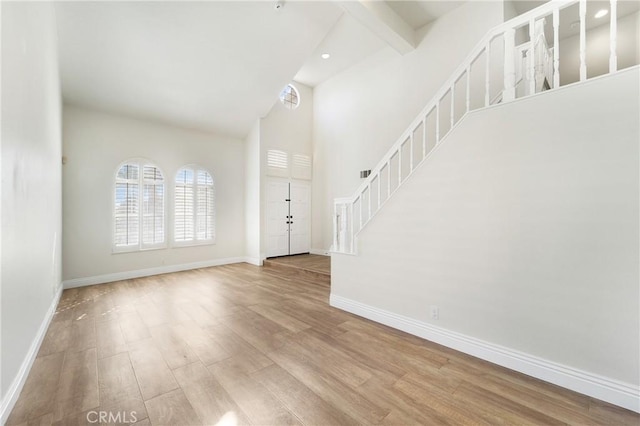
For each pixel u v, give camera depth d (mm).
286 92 6949
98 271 4746
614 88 1744
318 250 7160
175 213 5668
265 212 6426
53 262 3275
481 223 2301
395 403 1748
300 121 7117
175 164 5680
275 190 6625
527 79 2229
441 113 4691
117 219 4961
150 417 1634
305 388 1904
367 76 5977
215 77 4867
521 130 2105
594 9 4293
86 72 4125
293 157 6965
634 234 1685
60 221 4059
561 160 1931
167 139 5582
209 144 6188
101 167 4805
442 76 4660
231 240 6547
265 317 3217
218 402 1765
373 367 2164
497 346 2205
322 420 1606
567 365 1895
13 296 1711
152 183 5359
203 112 5574
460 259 2424
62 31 3535
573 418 1609
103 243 4805
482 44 2393
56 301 3533
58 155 3754
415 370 2119
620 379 1716
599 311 1789
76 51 3811
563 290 1919
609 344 1755
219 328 2910
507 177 2170
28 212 2045
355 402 1760
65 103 4469
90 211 4680
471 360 2262
